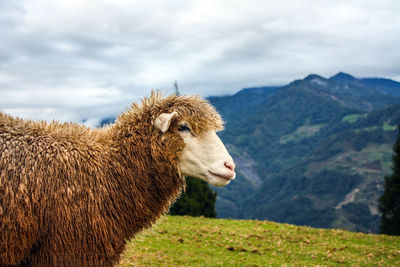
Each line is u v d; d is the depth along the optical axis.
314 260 8.04
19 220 3.50
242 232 10.51
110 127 4.57
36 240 3.63
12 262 3.57
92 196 3.84
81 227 3.74
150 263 7.22
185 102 4.34
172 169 4.25
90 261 3.80
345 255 8.48
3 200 3.50
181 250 8.28
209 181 4.26
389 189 18.81
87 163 3.96
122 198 4.09
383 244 9.87
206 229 10.59
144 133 4.30
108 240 3.92
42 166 3.73
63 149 3.92
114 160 4.15
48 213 3.63
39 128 4.03
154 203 4.34
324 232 10.96
